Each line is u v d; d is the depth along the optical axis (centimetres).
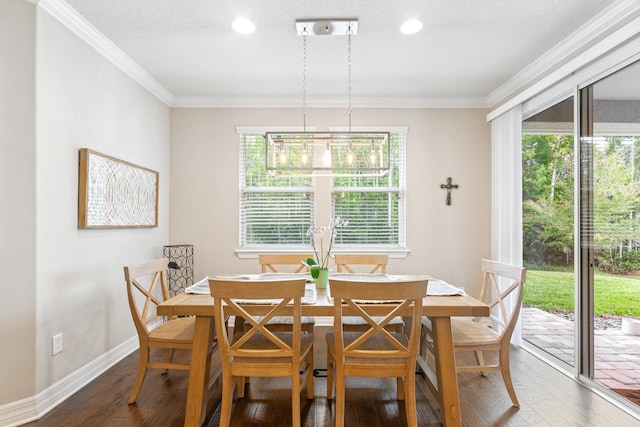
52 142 231
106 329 289
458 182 409
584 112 265
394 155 417
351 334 239
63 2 230
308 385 240
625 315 227
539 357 313
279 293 186
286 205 417
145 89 355
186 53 303
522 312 347
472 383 264
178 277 399
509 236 349
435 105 410
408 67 330
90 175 263
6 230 208
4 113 207
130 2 232
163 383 263
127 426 208
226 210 409
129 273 229
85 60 264
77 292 255
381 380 271
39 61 220
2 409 204
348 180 418
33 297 215
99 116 281
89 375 266
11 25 210
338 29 263
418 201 409
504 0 230
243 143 418
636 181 218
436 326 210
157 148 381
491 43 285
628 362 225
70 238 248
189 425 205
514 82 354
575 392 249
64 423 211
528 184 344
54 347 231
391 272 405
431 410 228
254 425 211
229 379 196
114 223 295
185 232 408
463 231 407
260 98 408
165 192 399
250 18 250
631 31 212
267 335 194
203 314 205
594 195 255
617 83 234
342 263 327
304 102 384
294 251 411
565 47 283
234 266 408
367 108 412
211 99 408
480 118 411
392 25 259
